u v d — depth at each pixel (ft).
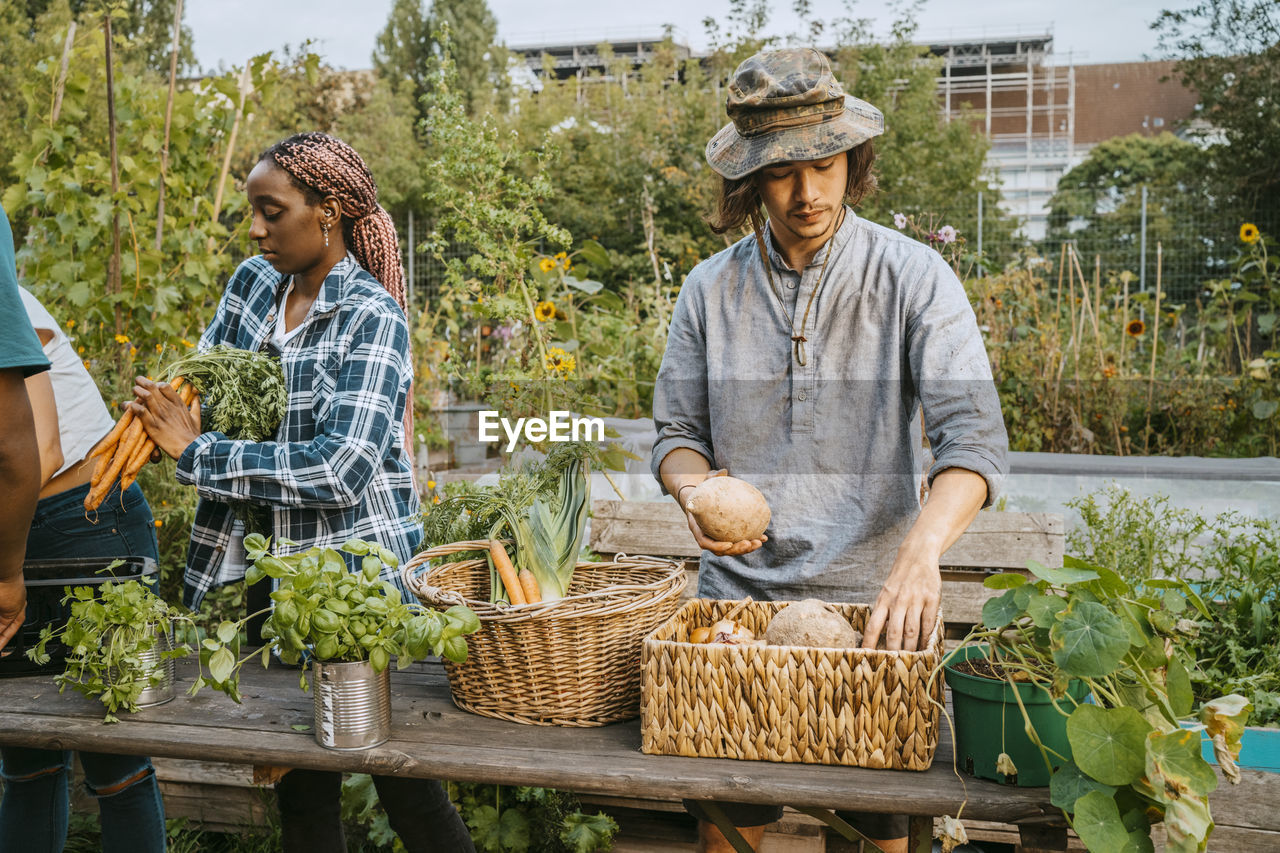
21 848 6.92
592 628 5.21
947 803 4.33
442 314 24.16
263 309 7.05
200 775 9.66
